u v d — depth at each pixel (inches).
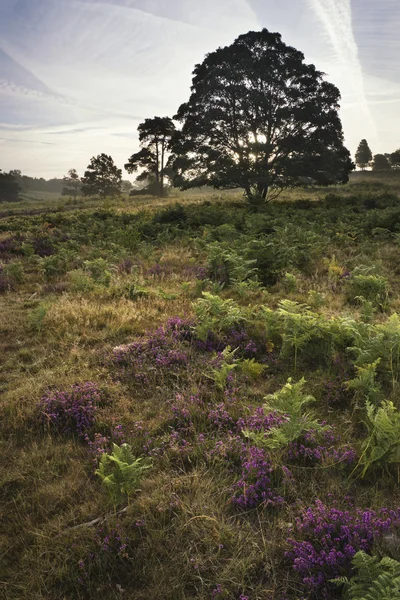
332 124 1454.2
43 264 493.0
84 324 299.3
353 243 569.9
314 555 113.0
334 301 326.3
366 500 135.0
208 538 122.3
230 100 1438.2
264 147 1488.7
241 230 738.8
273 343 250.1
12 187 5649.6
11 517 135.7
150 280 422.9
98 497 141.5
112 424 182.7
